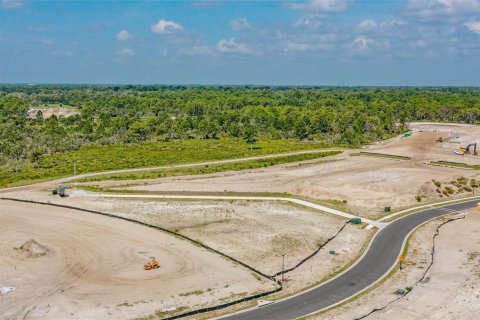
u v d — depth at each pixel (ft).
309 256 265.34
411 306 207.21
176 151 597.93
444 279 236.02
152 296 213.46
